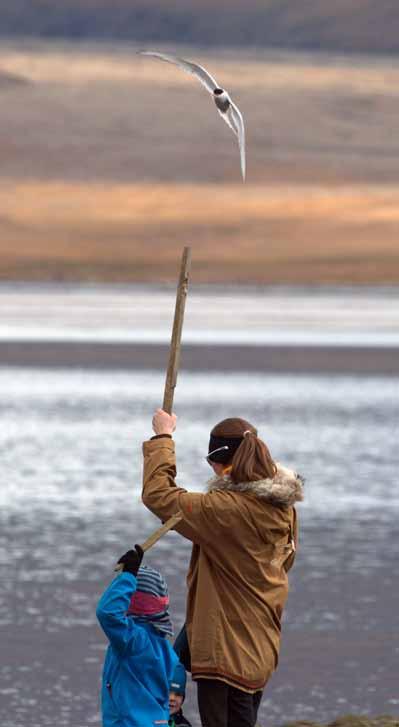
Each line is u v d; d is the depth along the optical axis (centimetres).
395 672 3247
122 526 5081
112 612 1930
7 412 8975
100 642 3462
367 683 3169
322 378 11462
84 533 4938
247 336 15225
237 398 9894
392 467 6719
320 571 4347
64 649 3394
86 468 6594
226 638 2005
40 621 3656
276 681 3184
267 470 1995
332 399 9956
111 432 8031
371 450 7344
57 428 8181
